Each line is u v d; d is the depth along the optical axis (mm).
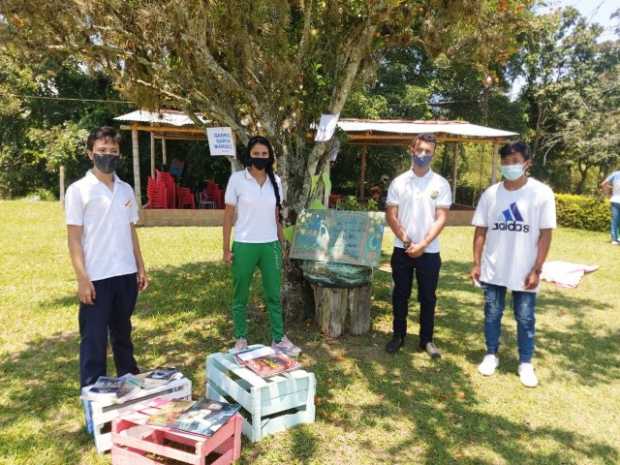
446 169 20406
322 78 4789
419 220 4121
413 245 4129
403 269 4277
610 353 4605
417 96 19969
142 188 17797
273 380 3080
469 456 2961
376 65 4988
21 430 3084
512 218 3779
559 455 2992
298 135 4949
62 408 3355
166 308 5523
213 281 6684
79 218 2941
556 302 6215
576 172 26156
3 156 19141
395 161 19562
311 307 5160
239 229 4004
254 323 5074
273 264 4117
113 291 3105
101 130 2979
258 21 4254
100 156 2957
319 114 4918
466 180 21359
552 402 3639
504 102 22984
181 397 3090
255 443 2992
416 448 3025
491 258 3955
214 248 9109
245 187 3957
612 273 7832
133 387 2973
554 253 9586
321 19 4691
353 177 19672
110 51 4176
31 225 11141
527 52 21391
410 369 4129
